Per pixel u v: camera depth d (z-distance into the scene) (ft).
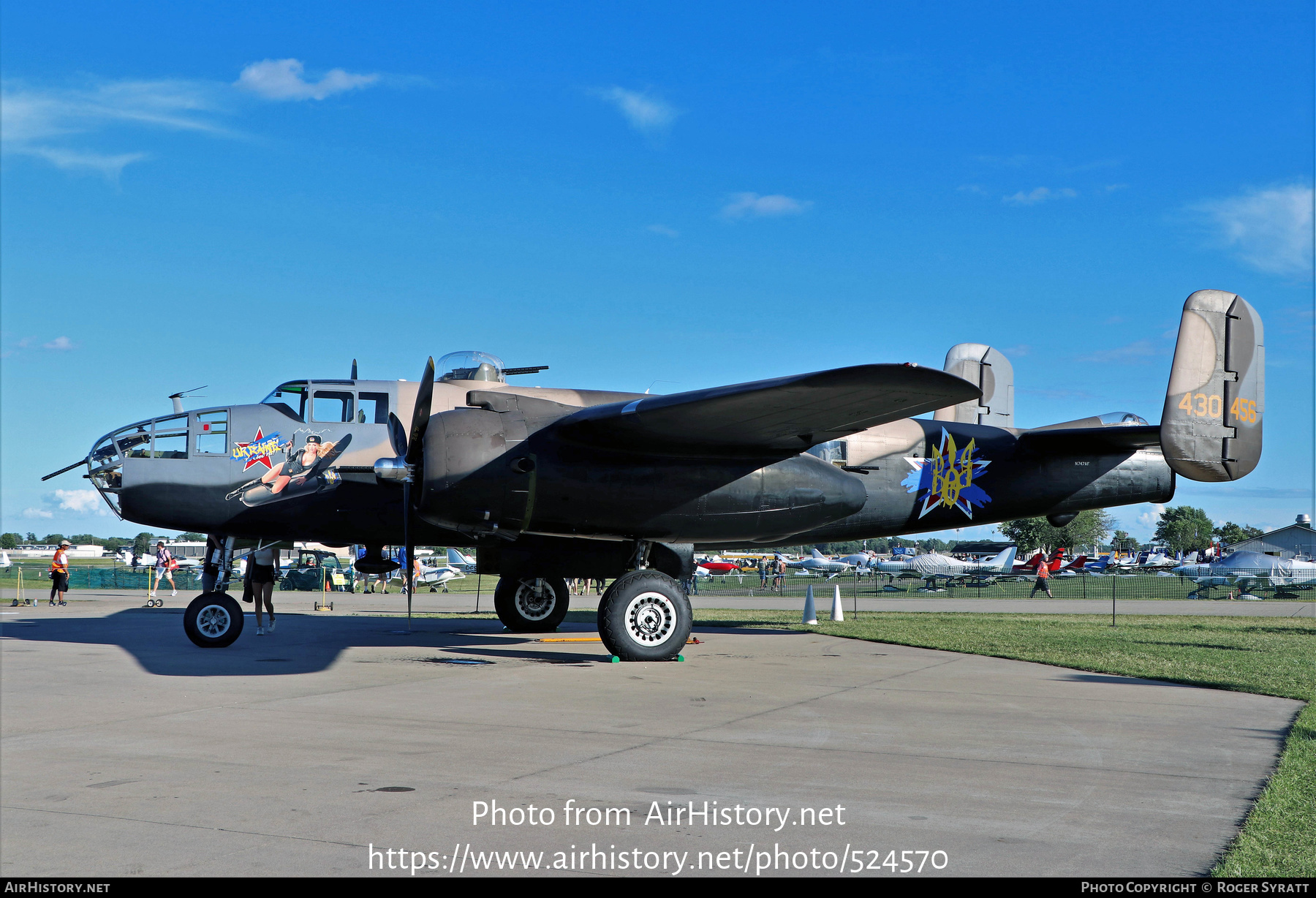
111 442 41.16
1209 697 27.89
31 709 24.09
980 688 29.27
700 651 40.55
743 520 37.63
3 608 75.10
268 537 42.50
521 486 34.88
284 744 19.84
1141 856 13.14
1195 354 44.06
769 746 20.12
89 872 11.94
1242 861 12.85
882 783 17.01
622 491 35.96
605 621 35.78
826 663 35.88
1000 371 58.95
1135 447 48.70
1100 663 35.53
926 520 47.39
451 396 43.96
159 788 16.06
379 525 42.27
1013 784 17.06
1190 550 371.15
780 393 29.35
